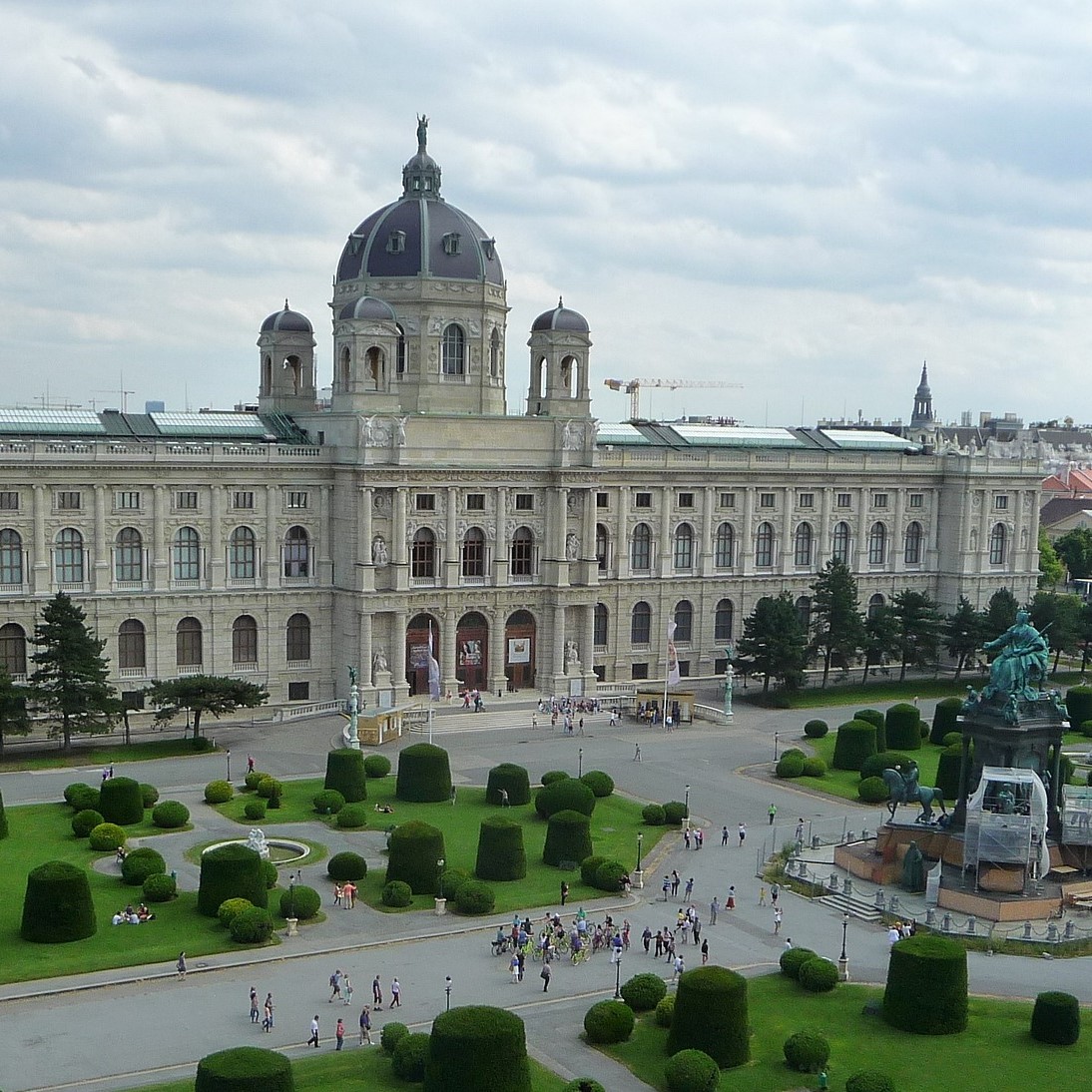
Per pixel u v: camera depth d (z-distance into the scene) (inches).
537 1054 3093.0
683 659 7529.5
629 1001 3356.3
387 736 6028.5
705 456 7475.4
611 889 4207.7
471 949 3730.3
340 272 7303.2
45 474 5895.7
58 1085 2861.7
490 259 7249.0
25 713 5452.8
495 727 6378.0
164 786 5187.0
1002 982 3609.7
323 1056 3029.0
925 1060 3105.3
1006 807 4242.1
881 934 3954.2
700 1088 2888.8
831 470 7859.3
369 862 4384.8
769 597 7377.0
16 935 3651.6
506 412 7440.9
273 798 4980.3
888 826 4480.8
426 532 6688.0
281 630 6525.6
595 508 7052.2
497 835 4264.3
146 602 6166.3
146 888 3934.5
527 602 6939.0
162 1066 2967.5
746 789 5433.1
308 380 7268.7
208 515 6304.1
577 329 7081.7
